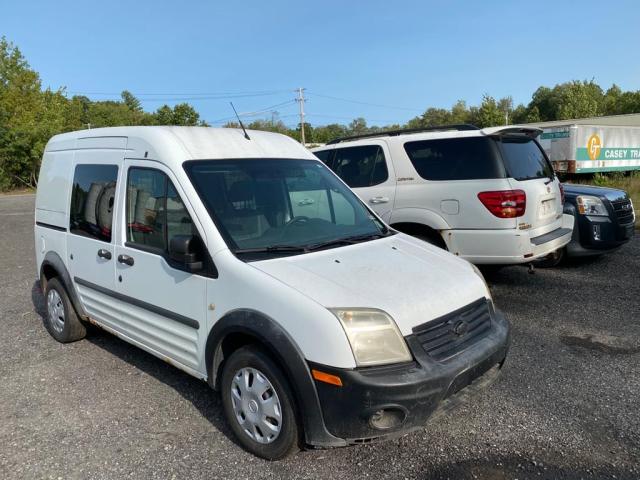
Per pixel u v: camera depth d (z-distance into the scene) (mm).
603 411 3689
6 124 37438
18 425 3805
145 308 4027
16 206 23594
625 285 6766
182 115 62219
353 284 3148
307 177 4367
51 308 5508
